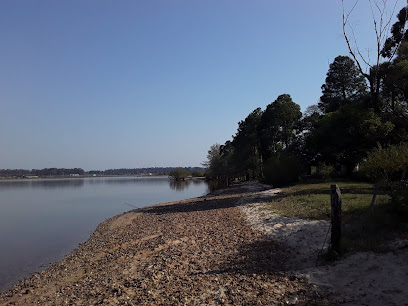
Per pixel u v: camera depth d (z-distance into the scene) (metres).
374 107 28.33
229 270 9.26
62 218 29.14
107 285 9.40
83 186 97.06
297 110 54.50
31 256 15.79
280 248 10.95
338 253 9.00
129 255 12.95
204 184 89.50
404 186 11.90
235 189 47.69
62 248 17.34
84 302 8.30
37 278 11.94
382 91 28.97
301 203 18.78
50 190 77.25
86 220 27.62
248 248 11.48
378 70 25.88
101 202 44.03
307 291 7.21
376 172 13.26
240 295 7.37
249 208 20.86
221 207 24.55
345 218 12.59
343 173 40.03
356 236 10.16
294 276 8.21
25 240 19.75
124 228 21.06
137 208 34.56
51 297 9.33
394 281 6.91
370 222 10.91
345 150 32.03
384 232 10.05
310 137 39.84
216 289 7.88
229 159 77.56
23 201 47.31
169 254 11.88
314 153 48.69
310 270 8.48
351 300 6.49
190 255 11.43
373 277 7.34
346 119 29.41
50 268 13.31
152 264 10.88
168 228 17.92
